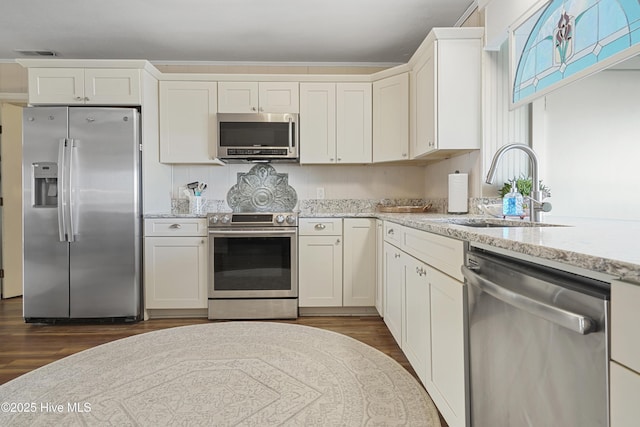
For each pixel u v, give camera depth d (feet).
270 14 8.87
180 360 6.83
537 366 2.59
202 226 9.60
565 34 5.52
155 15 8.91
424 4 8.47
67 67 9.32
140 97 9.39
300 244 9.72
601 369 1.99
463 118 8.04
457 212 8.46
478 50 8.02
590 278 2.20
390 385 5.86
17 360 6.93
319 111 10.60
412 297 5.95
